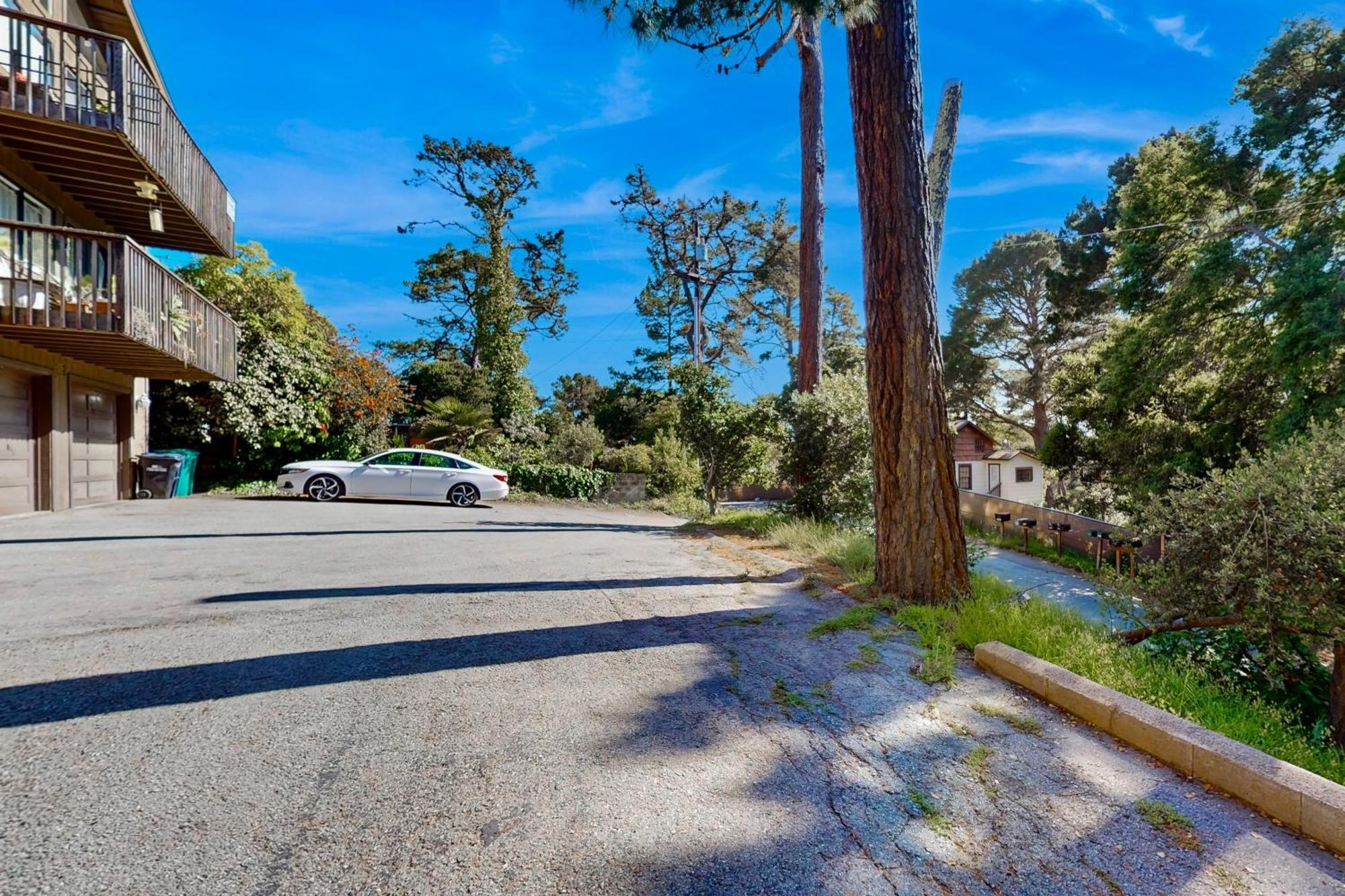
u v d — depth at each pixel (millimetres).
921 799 2379
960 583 5262
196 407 14703
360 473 14156
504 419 23250
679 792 2363
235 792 2225
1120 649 4266
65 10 10625
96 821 2018
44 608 4332
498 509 14141
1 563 5836
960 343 37125
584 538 8984
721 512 13781
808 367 13016
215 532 8242
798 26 7617
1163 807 2377
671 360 36656
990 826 2229
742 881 1888
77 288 8078
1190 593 4570
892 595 5320
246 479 16500
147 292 9016
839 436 10273
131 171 9648
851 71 5871
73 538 7312
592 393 41875
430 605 4812
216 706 2910
